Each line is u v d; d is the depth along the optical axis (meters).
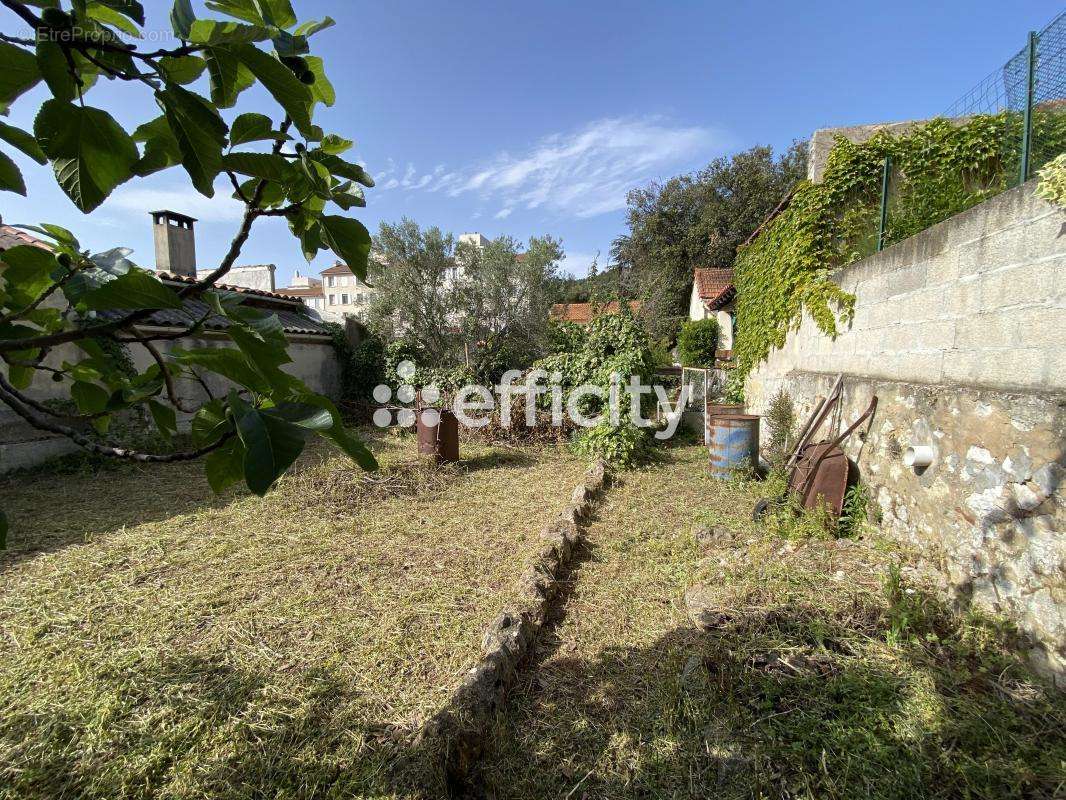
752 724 1.98
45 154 0.62
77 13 0.55
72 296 0.77
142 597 3.11
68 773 1.85
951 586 2.67
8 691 2.25
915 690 2.04
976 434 2.60
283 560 3.67
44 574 3.38
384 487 5.29
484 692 2.15
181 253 9.30
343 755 1.95
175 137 0.62
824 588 2.82
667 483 5.79
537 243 11.15
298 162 0.73
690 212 22.73
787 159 21.97
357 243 0.82
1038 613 2.15
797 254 5.86
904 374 3.55
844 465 3.85
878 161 5.39
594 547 3.91
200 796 1.79
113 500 4.97
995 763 1.71
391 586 3.29
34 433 5.95
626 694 2.27
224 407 0.81
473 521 4.51
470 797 1.81
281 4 0.69
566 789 1.83
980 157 5.08
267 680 2.36
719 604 2.79
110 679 2.34
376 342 10.73
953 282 2.98
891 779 1.71
